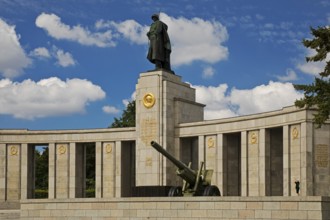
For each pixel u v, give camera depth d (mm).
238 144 56719
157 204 42062
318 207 35438
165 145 56312
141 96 57875
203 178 45531
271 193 52062
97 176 61688
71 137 62875
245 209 38406
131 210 43125
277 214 37031
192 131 56750
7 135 64500
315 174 47906
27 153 64125
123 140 60688
